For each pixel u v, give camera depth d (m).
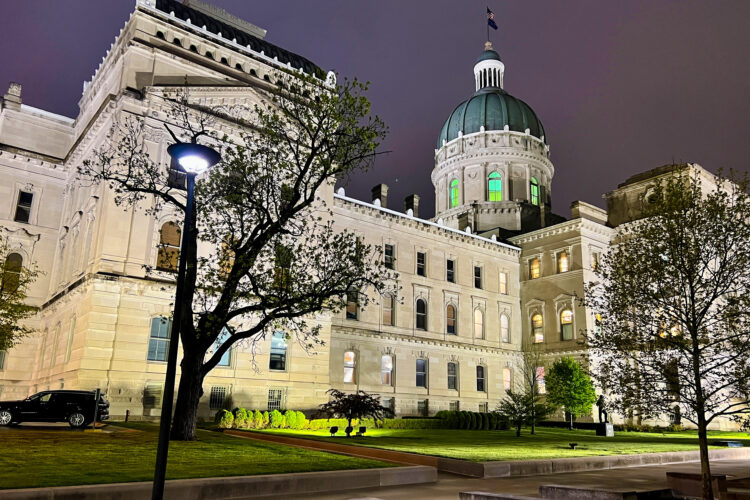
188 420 20.48
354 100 23.42
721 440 31.73
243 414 32.22
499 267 60.78
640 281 15.95
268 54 44.69
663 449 26.88
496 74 84.38
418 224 54.69
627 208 57.28
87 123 43.41
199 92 37.97
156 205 32.00
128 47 37.34
